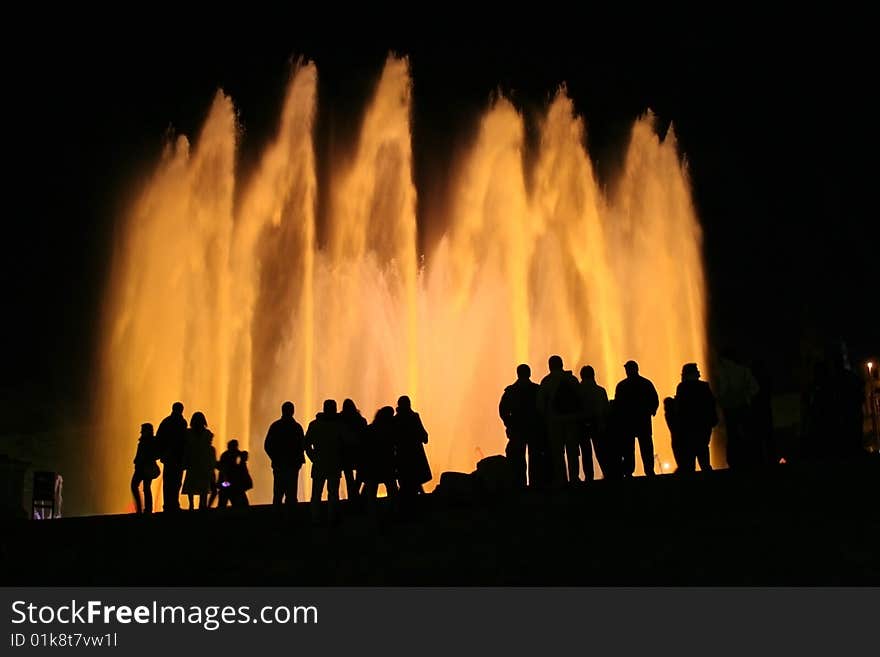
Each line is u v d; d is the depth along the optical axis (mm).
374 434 29250
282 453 33969
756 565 21359
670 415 34344
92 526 32219
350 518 30812
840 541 22328
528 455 33656
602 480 31578
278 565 25094
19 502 47250
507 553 23953
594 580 21375
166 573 25203
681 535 23953
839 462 30266
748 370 33031
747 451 32844
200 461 38844
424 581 22484
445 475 31625
